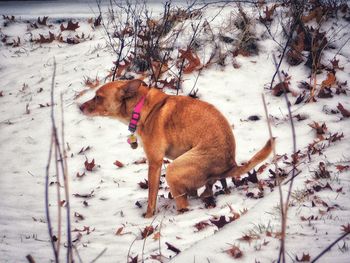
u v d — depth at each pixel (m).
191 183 6.01
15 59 12.92
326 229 4.57
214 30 11.38
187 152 5.96
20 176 8.06
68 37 13.56
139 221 6.07
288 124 8.79
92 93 10.27
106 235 5.62
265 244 4.27
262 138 8.49
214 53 10.81
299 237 4.39
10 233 5.69
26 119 9.95
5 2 17.69
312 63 10.27
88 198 7.11
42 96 10.77
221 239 4.51
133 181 7.55
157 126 6.12
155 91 6.35
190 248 4.39
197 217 5.77
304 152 7.63
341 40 11.20
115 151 8.59
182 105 6.15
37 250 5.12
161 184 7.28
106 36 13.02
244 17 11.48
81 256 4.96
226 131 6.13
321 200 5.42
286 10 11.96
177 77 10.03
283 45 11.05
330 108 9.05
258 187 6.40
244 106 9.46
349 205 5.29
